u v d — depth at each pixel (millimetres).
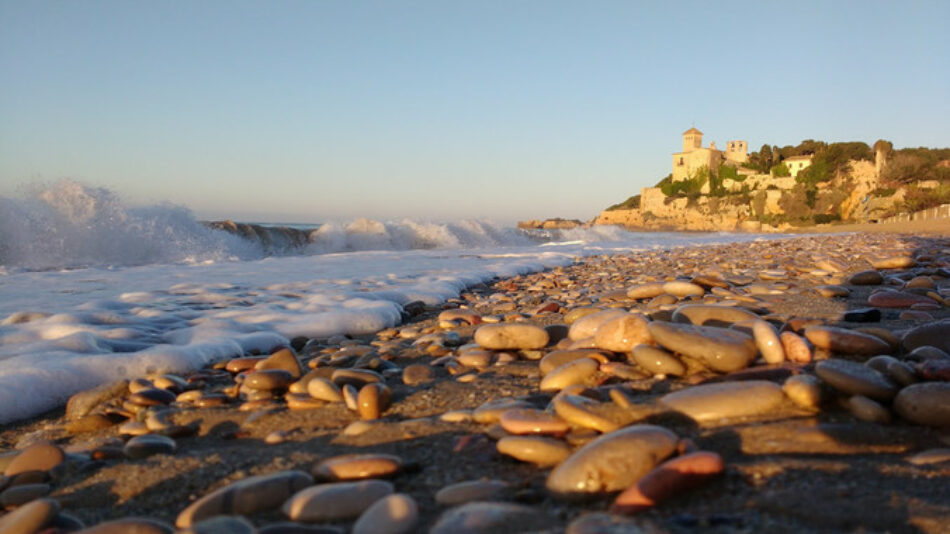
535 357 3070
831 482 1410
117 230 10227
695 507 1296
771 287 4984
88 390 2707
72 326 4012
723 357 2307
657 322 2488
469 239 17266
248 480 1518
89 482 1790
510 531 1166
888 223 44312
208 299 5539
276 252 13234
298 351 3791
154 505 1626
